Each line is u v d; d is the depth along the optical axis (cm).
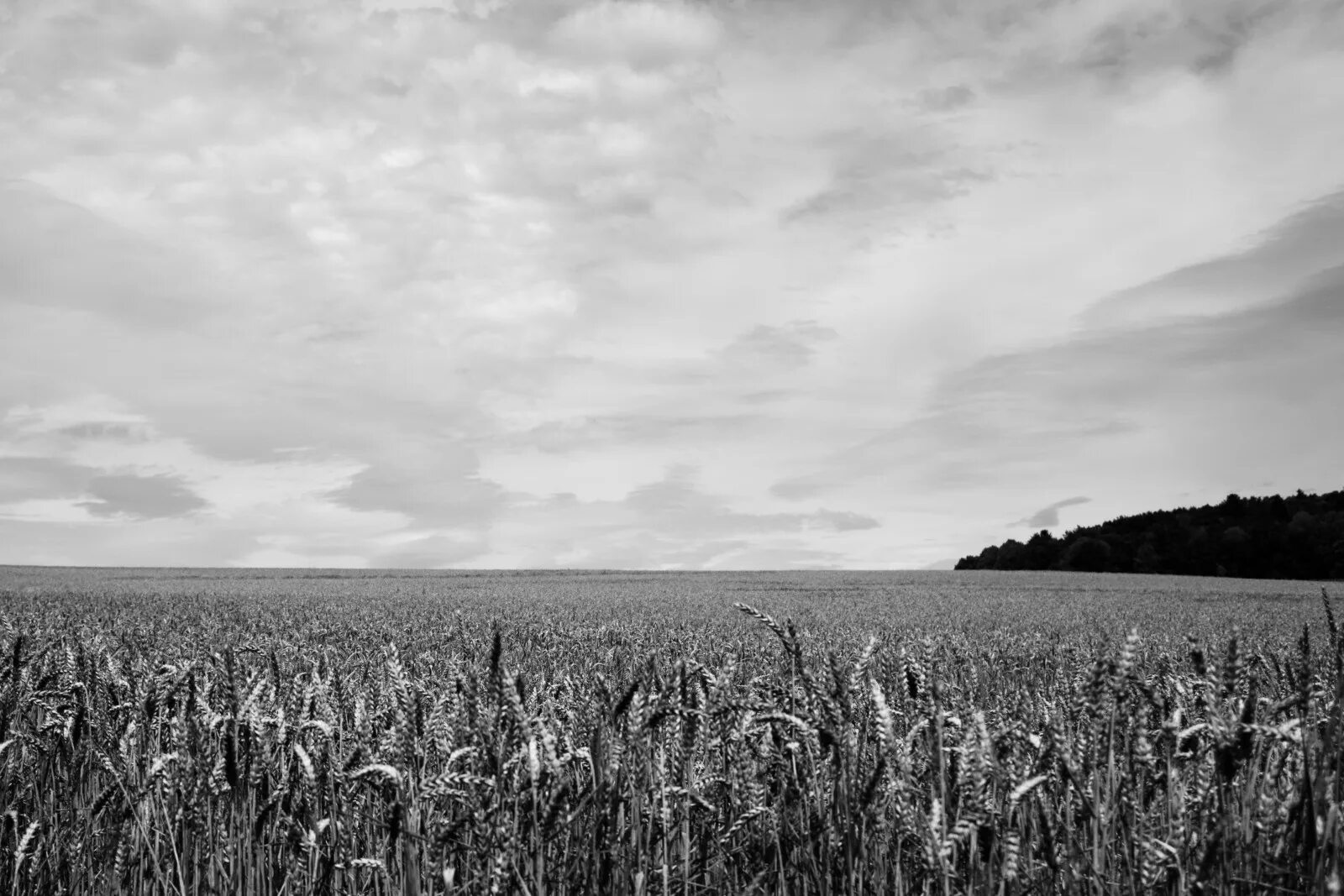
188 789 388
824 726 326
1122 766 340
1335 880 255
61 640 662
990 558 12800
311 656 936
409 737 357
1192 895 298
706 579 6931
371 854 411
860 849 328
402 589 4728
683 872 347
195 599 3178
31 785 500
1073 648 1352
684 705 388
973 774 294
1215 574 9988
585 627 1733
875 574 8588
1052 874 333
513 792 300
